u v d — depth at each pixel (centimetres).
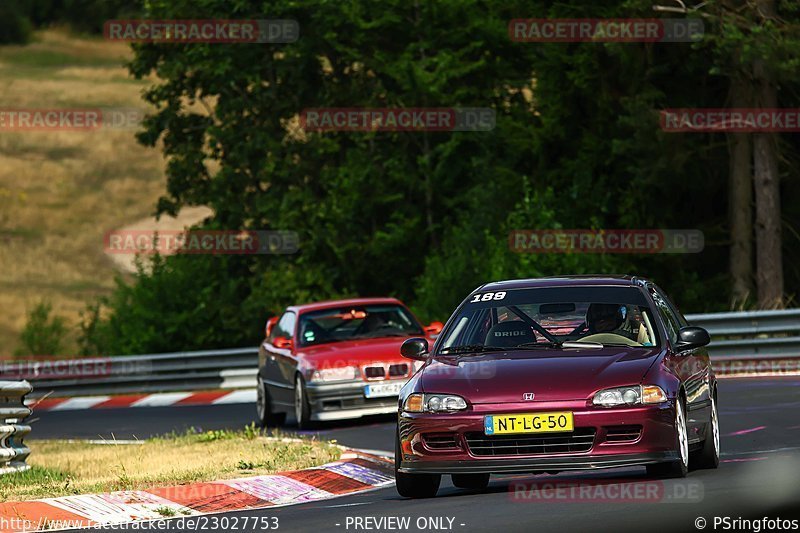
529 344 4300
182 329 14588
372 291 14975
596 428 3894
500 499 3931
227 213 15275
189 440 6738
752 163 12206
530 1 12444
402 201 14850
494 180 12950
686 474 4125
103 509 4256
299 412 7356
